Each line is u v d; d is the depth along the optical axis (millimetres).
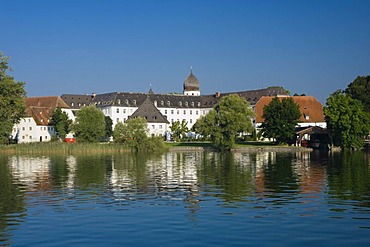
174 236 24047
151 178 49500
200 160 78000
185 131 177250
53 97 192250
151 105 178000
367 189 39469
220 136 111875
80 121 117750
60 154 99375
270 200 34219
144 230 25328
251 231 24938
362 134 112625
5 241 23500
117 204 33156
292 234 24344
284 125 121188
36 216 29250
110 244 22797
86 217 28766
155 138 109250
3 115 112375
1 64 113938
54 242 23266
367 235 24172
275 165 65938
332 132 115312
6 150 101938
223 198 35312
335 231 24953
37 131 163000
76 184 44781
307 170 57406
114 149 106312
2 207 32438
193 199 35000
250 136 142625
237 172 55594
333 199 34469
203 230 25188
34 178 50750
